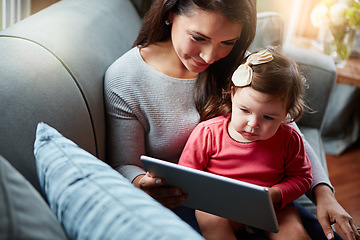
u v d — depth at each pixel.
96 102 1.00
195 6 0.90
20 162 0.75
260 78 0.94
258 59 0.98
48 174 0.67
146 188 0.90
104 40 1.21
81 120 0.90
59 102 0.84
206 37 0.93
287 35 2.42
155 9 1.05
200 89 1.12
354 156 2.46
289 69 0.98
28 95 0.79
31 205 0.51
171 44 1.10
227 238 0.98
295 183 1.04
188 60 1.00
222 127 1.07
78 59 0.98
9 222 0.45
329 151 2.47
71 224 0.60
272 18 1.81
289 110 1.01
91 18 1.24
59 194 0.63
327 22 2.04
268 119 0.97
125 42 1.39
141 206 0.61
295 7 2.39
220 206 0.86
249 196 0.77
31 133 0.77
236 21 0.91
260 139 1.02
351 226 0.98
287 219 1.01
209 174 0.78
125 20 1.54
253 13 0.95
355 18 1.95
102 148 1.03
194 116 1.13
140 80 1.06
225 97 1.11
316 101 1.71
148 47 1.11
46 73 0.84
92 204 0.60
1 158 0.57
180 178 0.83
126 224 0.57
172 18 1.02
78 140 0.88
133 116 1.07
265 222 0.84
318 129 1.75
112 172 0.70
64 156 0.68
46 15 1.11
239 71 0.99
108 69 1.09
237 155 1.05
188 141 1.08
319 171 1.15
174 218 0.63
